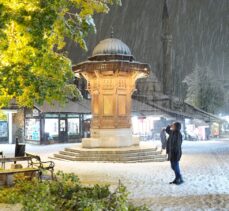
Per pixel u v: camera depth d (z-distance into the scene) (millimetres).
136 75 24625
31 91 11203
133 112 49562
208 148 35250
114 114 24031
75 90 13250
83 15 11344
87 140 24062
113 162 21328
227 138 60438
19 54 10141
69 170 17891
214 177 15516
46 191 7375
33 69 10742
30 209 6629
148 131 49219
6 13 8898
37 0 9367
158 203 10281
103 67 23594
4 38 9023
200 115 59469
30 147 36656
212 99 67125
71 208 7191
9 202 9711
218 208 9648
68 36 11086
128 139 24188
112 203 6949
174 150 13703
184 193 11844
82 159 21969
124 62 23562
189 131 53656
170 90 69500
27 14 9297
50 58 11203
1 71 9992
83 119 44781
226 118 72188
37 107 40344
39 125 40625
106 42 25719
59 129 42531
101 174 16469
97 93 24641
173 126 13891
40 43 9594
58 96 11547
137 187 13000
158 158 22359
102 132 23984
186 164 20672
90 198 7344
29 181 11922
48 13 9359
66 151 24156
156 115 50031
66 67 11680
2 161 13867
